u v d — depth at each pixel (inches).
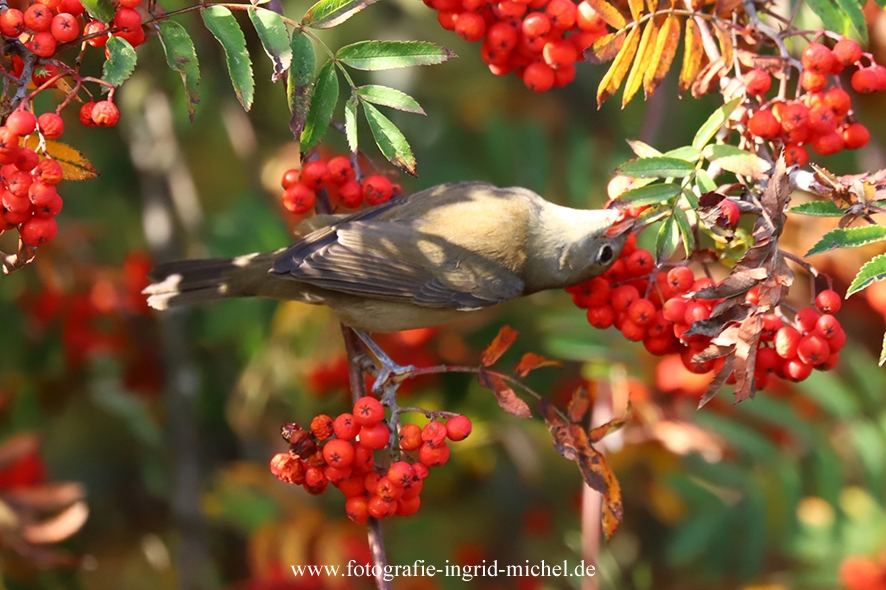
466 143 538.3
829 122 294.7
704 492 412.5
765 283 268.4
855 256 408.5
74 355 512.1
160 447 541.6
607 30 322.7
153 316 536.7
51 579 482.9
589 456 299.6
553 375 481.4
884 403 392.5
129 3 262.4
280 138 581.9
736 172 289.3
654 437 416.2
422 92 557.3
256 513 470.0
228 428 562.3
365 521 289.9
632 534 507.8
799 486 393.1
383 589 284.4
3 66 262.2
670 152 299.3
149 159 545.3
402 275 359.9
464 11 319.6
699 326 274.4
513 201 375.9
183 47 273.0
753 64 305.4
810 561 379.2
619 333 428.5
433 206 375.2
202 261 370.6
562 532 506.6
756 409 397.1
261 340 477.1
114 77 256.8
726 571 420.2
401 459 295.1
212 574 494.6
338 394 488.7
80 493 404.5
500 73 337.1
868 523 371.6
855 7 312.3
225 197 574.6
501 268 370.6
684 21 314.5
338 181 343.3
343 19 285.4
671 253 294.7
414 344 467.5
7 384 500.7
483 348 474.6
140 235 587.2
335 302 364.8
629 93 306.3
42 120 246.5
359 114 536.7
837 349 281.7
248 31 509.4
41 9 250.8
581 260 346.0
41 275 482.6
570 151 498.9
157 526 544.4
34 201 245.8
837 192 268.4
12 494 394.3
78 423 551.8
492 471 517.3
